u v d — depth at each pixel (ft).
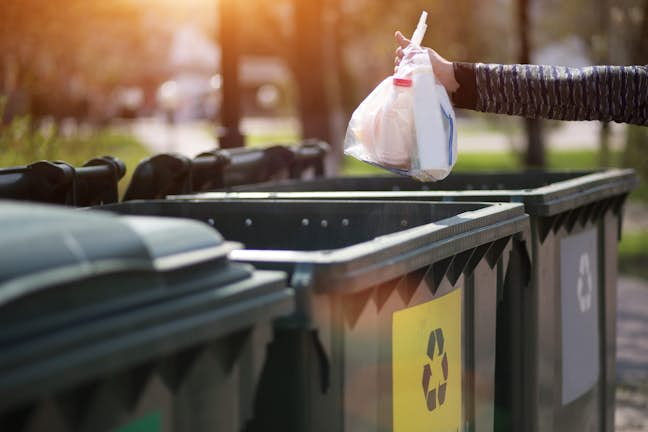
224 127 41.01
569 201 17.44
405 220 15.33
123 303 7.81
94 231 7.74
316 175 26.32
